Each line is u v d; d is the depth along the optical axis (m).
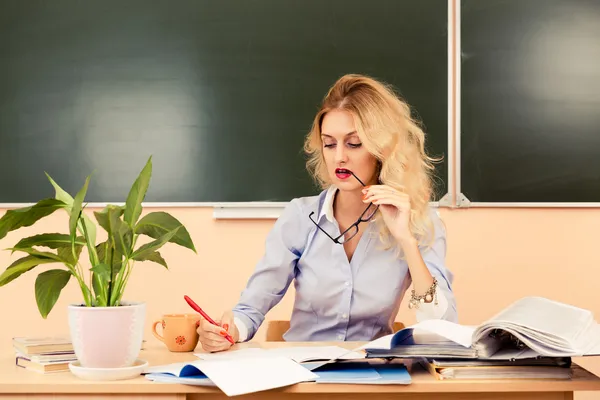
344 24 2.85
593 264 2.87
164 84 2.86
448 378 1.08
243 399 1.08
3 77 2.86
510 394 1.09
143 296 2.84
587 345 1.06
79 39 2.87
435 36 2.85
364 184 1.67
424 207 1.72
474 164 2.84
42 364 1.15
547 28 2.87
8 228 1.16
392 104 1.70
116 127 2.86
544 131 2.86
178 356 1.32
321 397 1.09
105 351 1.09
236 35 2.86
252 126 2.85
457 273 2.85
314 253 1.76
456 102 2.84
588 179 2.86
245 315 1.68
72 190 2.86
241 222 2.86
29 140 2.85
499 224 2.86
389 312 1.75
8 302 2.81
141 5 2.87
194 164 2.85
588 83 2.87
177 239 1.23
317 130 1.76
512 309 1.21
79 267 1.24
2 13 2.86
